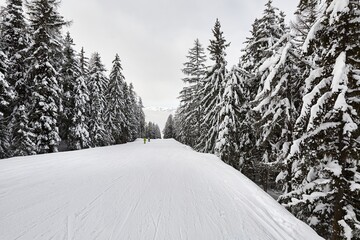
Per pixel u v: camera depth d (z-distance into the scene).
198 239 3.80
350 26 5.37
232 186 7.05
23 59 16.64
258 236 4.04
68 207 4.88
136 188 6.46
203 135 22.47
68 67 22.84
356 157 5.34
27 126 15.52
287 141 9.37
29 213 4.50
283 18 15.02
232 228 4.27
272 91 9.73
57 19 16.98
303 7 7.25
